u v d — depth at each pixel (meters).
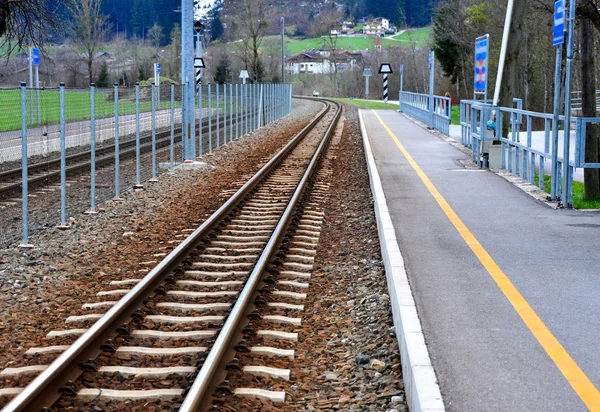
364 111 54.09
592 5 14.43
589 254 9.44
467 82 70.62
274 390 6.09
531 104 57.44
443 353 5.95
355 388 6.13
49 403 5.55
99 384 6.08
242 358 6.68
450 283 8.10
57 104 25.06
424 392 5.03
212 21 112.94
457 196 14.25
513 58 20.88
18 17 22.81
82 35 50.00
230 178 20.05
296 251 11.04
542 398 5.07
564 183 12.88
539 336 6.33
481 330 6.51
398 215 12.28
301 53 168.00
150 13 123.88
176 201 16.23
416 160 20.75
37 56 32.34
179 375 6.27
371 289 9.10
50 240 12.24
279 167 21.83
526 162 16.23
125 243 12.03
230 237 11.96
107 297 8.84
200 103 24.84
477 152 19.61
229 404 5.68
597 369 5.57
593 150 14.41
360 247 11.48
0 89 17.12
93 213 14.67
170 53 85.81
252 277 8.74
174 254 9.91
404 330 6.27
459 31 62.22
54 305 8.65
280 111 50.94
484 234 10.74
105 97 27.25
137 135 18.14
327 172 20.64
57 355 6.87
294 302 8.67
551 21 33.91
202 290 9.09
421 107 40.06
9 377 6.34
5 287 9.33
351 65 124.88
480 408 4.92
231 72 88.69
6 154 19.84
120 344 7.00
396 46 111.00
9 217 14.41
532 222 11.62
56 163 21.16
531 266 8.85
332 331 7.70
